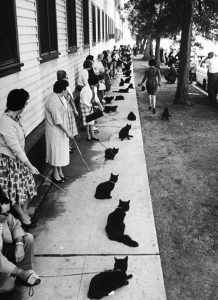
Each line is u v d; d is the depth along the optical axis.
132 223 4.87
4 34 5.36
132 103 13.84
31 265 3.65
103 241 4.44
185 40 13.20
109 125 10.34
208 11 16.45
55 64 9.01
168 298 3.56
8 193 4.12
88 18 16.16
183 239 4.60
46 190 5.89
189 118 11.48
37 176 6.36
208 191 6.03
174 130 9.98
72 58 11.99
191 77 19.80
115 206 5.37
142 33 27.67
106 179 6.39
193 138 9.19
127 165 7.11
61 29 9.91
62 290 3.59
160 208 5.44
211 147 8.43
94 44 19.39
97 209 5.28
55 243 4.40
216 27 17.80
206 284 3.78
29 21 6.55
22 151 3.98
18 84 5.93
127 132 8.80
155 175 6.71
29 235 3.66
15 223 3.63
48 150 5.94
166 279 3.83
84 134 9.38
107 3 30.86
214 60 12.84
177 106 13.41
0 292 3.43
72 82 11.98
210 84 13.15
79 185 6.14
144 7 18.28
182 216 5.20
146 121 11.05
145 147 8.41
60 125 5.65
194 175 6.72
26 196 4.29
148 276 3.80
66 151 5.95
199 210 5.38
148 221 4.93
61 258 4.10
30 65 6.65
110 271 3.58
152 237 4.53
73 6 12.05
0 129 3.90
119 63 26.33
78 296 3.51
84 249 4.27
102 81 13.02
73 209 5.28
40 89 7.42
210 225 4.95
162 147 8.43
